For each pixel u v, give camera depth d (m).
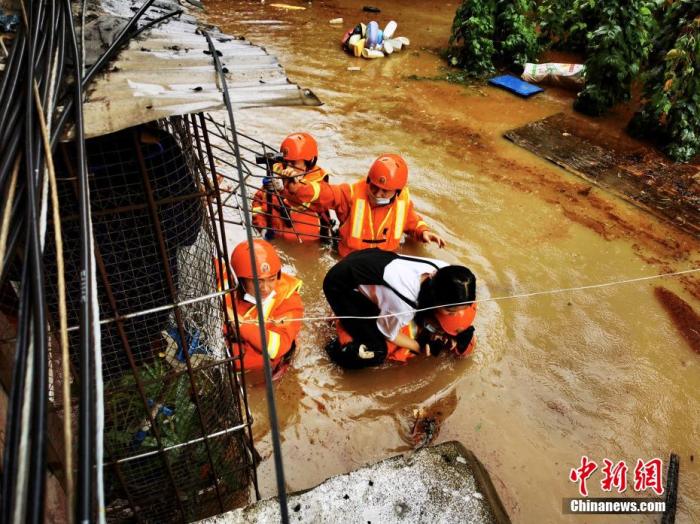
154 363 2.49
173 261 2.41
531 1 7.85
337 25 8.94
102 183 2.11
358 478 2.22
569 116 6.85
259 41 8.18
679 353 3.86
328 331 3.92
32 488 0.95
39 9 1.89
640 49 6.46
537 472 3.10
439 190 5.36
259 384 3.50
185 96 1.72
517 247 4.73
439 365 3.70
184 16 2.53
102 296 2.27
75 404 2.20
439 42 8.66
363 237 4.28
